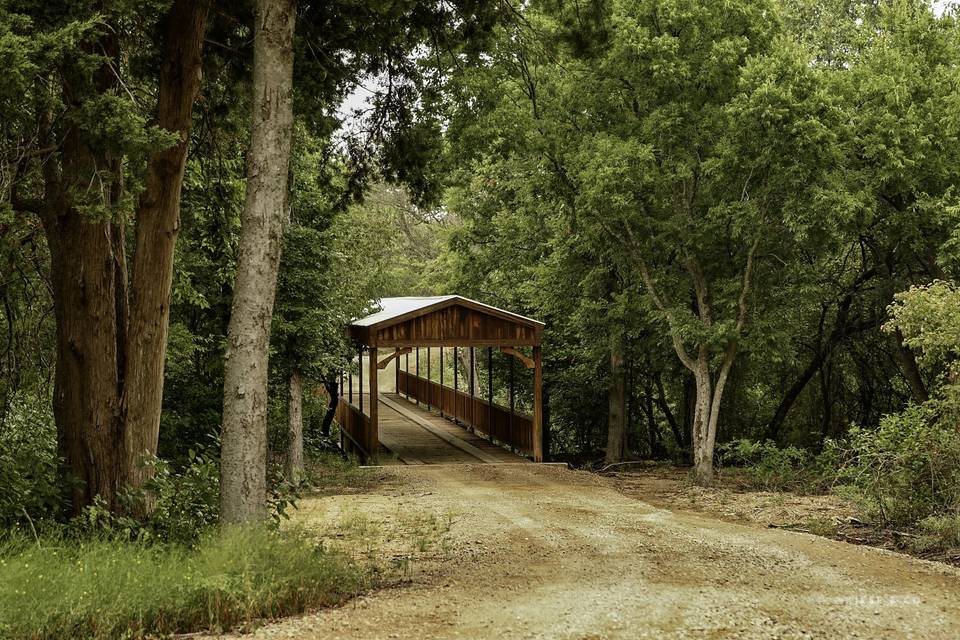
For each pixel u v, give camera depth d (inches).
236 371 361.4
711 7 721.0
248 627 250.5
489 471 823.7
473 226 1208.2
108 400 408.8
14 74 288.5
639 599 293.9
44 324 555.5
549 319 1125.7
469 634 246.5
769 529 482.9
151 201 417.1
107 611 235.9
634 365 1088.2
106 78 400.5
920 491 460.8
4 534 317.4
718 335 726.5
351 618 264.4
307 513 526.0
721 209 707.4
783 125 645.9
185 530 361.7
